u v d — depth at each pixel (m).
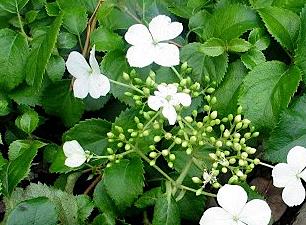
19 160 0.23
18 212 0.20
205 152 0.23
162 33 0.21
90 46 0.25
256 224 0.19
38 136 0.27
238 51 0.23
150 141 0.23
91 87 0.21
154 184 0.24
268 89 0.23
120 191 0.22
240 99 0.23
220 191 0.19
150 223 0.23
